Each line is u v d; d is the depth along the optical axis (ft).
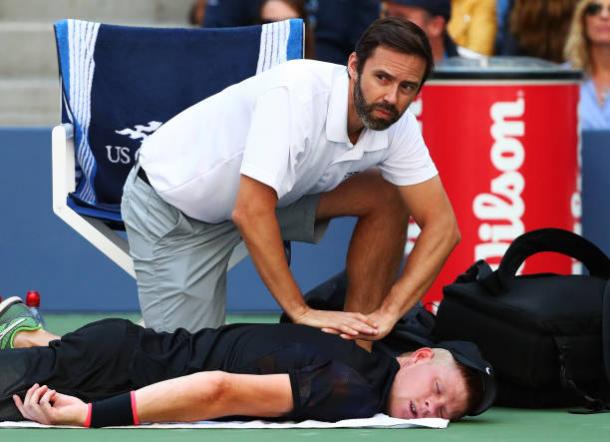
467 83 73.77
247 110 56.54
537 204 74.49
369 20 89.20
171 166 58.13
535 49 89.76
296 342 53.42
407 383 53.62
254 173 53.67
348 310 59.36
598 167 83.56
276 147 53.57
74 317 83.66
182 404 51.42
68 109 65.92
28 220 84.12
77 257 84.38
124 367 53.62
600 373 57.72
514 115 73.92
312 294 61.93
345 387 52.42
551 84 74.08
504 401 58.59
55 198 63.82
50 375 53.06
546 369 57.11
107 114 65.92
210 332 54.70
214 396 51.49
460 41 91.15
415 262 56.49
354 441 48.91
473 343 55.98
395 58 52.01
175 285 59.21
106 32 66.03
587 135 83.46
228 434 50.11
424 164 56.54
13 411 52.47
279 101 53.78
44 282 84.48
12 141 83.82
